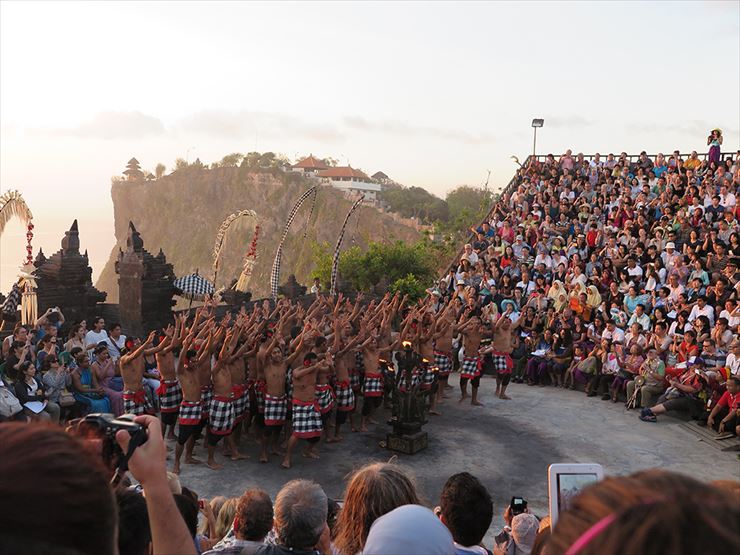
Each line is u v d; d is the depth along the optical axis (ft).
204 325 42.86
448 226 178.81
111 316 66.23
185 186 478.59
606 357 56.39
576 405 54.44
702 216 71.31
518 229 80.02
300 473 38.14
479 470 39.73
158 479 5.02
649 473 2.60
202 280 72.28
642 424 49.67
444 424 48.55
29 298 53.36
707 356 50.90
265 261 424.05
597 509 2.45
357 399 53.83
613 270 68.39
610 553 2.22
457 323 60.39
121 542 9.37
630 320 59.62
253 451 41.55
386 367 48.29
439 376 53.01
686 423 49.34
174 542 5.02
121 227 514.27
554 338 60.70
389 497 11.43
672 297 60.49
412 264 126.62
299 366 38.73
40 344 43.50
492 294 69.87
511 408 53.16
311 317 56.08
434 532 6.60
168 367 39.40
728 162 81.25
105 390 42.78
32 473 2.75
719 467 41.27
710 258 63.72
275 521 13.92
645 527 2.23
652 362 52.26
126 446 4.93
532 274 72.33
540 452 43.09
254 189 449.48
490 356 65.00
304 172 456.45
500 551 17.85
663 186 80.84
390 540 6.49
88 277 63.10
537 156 105.29
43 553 2.62
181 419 37.11
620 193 83.30
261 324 48.26
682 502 2.31
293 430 38.81
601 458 42.39
